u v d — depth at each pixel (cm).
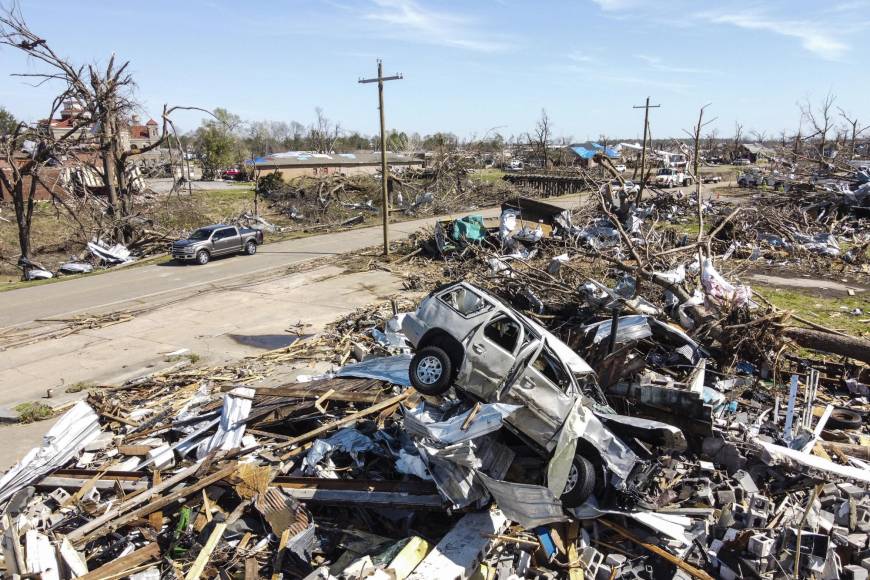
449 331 855
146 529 667
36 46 2692
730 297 1330
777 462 789
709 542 676
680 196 4016
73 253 3167
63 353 1513
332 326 1681
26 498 746
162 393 1188
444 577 570
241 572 612
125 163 3316
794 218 3181
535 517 616
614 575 623
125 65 3009
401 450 786
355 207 4556
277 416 916
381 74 2598
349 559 623
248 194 4900
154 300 2081
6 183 2766
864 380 1152
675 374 1101
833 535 658
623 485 699
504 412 646
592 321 1366
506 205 2833
